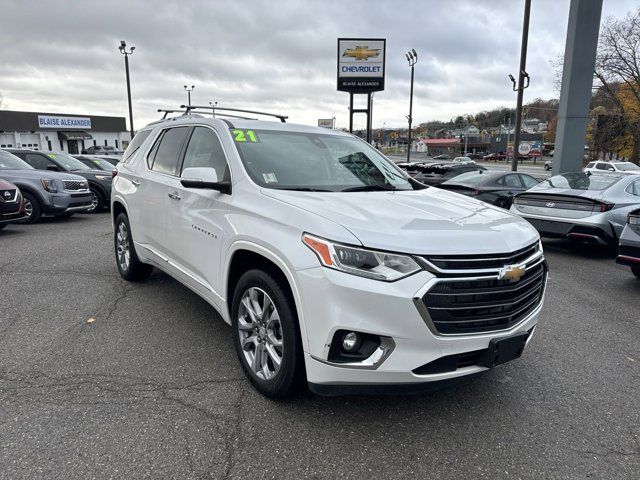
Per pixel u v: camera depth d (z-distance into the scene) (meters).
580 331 4.43
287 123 4.21
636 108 36.25
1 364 3.37
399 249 2.38
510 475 2.37
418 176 15.06
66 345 3.72
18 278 5.59
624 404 3.10
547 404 3.07
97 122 52.00
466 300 2.46
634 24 31.41
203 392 3.04
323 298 2.41
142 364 3.42
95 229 9.59
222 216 3.24
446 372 2.49
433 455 2.51
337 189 3.41
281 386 2.80
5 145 44.72
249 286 3.00
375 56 28.95
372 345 2.41
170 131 4.55
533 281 2.89
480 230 2.68
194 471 2.32
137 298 4.87
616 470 2.43
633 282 6.28
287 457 2.45
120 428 2.64
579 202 7.54
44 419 2.70
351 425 2.74
